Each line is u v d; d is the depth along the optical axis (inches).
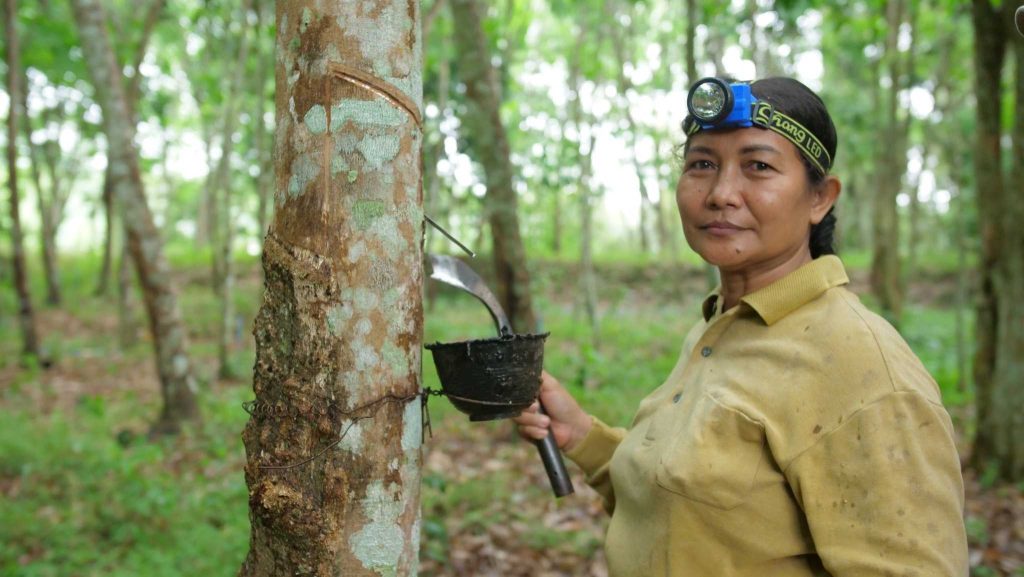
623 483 63.1
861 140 590.2
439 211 534.0
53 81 421.4
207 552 160.1
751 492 53.2
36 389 327.6
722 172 56.9
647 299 599.8
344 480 52.6
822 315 54.6
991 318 209.5
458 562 151.6
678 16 542.9
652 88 575.8
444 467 209.0
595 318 367.2
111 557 158.2
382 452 53.7
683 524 54.8
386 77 53.7
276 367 53.3
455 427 248.4
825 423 50.9
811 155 56.8
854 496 49.5
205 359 392.2
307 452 52.4
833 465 50.3
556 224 762.2
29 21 364.5
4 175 769.6
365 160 53.2
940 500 48.4
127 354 413.1
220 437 250.1
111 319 539.8
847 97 568.1
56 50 378.3
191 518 176.1
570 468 204.4
